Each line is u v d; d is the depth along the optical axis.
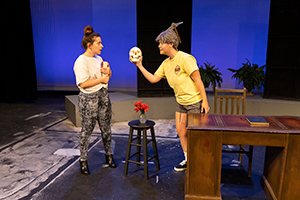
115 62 6.41
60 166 2.76
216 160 1.97
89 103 2.42
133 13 6.08
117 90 6.56
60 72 6.80
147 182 2.43
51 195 2.20
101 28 6.26
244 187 2.34
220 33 5.99
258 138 1.86
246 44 5.92
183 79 2.32
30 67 6.07
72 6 6.27
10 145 3.38
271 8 4.33
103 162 2.87
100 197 2.18
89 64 2.36
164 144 3.43
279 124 1.97
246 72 4.69
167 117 4.69
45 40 6.62
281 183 1.91
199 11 5.99
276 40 4.39
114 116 4.40
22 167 2.72
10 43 6.05
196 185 2.04
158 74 2.58
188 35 4.80
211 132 1.91
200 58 6.18
